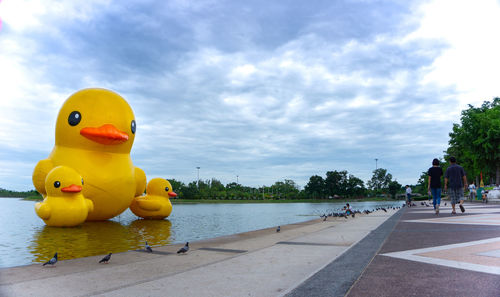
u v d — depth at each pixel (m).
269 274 4.54
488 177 62.69
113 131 16.75
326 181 133.50
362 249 5.70
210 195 113.31
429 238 6.61
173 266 5.76
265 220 23.86
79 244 10.98
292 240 8.00
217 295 3.64
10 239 12.30
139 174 20.66
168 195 22.02
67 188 15.61
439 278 3.57
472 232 7.16
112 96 17.94
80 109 16.97
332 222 14.84
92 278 4.88
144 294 3.81
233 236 11.52
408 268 4.09
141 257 7.06
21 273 5.51
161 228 16.80
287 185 146.12
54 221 15.80
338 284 3.52
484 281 3.40
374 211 24.09
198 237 12.98
